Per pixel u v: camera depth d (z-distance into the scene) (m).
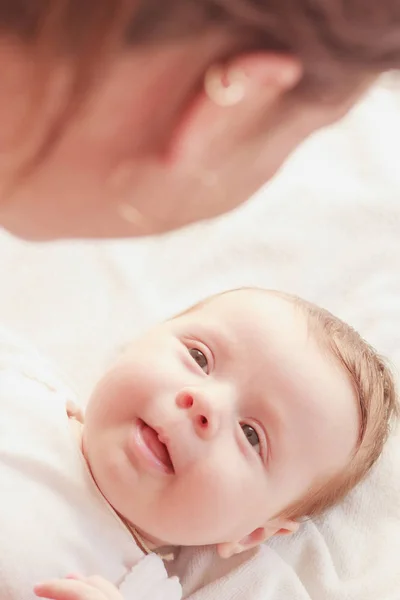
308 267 1.33
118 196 0.44
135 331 1.21
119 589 0.88
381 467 1.10
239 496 0.89
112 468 0.88
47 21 0.33
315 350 0.98
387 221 1.39
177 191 0.45
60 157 0.41
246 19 0.33
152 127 0.39
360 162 1.48
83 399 1.12
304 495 0.98
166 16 0.32
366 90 0.40
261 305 1.00
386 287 1.32
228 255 1.33
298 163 1.47
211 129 0.40
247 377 0.93
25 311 1.20
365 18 0.32
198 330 0.96
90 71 0.35
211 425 0.84
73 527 0.87
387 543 1.06
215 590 0.97
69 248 1.27
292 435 0.93
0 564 0.81
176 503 0.87
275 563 1.00
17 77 0.36
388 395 1.06
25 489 0.87
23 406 0.93
